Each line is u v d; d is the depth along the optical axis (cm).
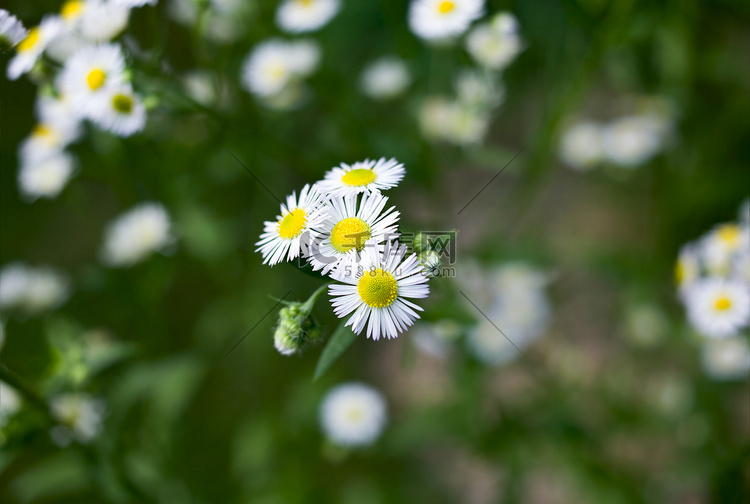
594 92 49
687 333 35
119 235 36
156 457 33
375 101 40
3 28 27
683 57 35
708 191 38
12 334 38
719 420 35
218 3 33
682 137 41
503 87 36
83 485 32
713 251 30
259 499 37
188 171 36
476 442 34
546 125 34
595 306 44
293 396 41
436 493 42
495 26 32
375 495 39
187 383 33
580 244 38
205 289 44
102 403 31
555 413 35
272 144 32
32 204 45
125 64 28
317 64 36
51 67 29
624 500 33
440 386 45
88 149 37
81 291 41
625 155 41
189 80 32
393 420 44
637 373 40
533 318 35
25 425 28
